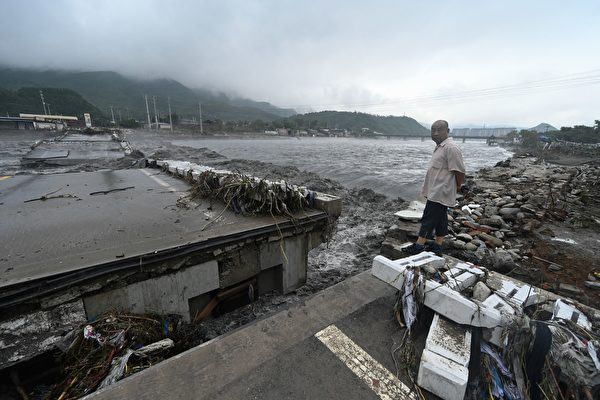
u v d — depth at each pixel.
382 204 10.71
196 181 6.81
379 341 2.46
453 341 2.20
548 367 1.95
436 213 3.88
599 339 2.10
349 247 6.67
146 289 3.25
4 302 2.48
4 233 3.86
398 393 1.99
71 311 2.81
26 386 2.62
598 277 4.11
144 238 3.68
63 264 2.92
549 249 5.13
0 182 7.64
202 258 3.62
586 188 10.09
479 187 11.19
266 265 4.34
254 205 4.80
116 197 6.08
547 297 2.87
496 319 2.18
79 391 2.33
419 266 2.85
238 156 29.92
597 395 1.84
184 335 3.37
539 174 13.79
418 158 34.84
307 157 31.67
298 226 4.56
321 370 2.15
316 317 2.74
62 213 4.84
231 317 4.14
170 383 1.99
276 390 1.97
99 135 41.81
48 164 15.11
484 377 2.08
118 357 2.61
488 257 4.46
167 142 48.62
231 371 2.10
